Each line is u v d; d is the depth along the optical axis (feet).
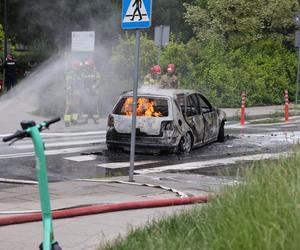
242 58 195.93
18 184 65.16
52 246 26.96
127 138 89.15
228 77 177.37
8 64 178.40
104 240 36.68
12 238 39.40
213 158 86.63
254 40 210.18
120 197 54.75
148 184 63.41
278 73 200.75
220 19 206.49
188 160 84.74
